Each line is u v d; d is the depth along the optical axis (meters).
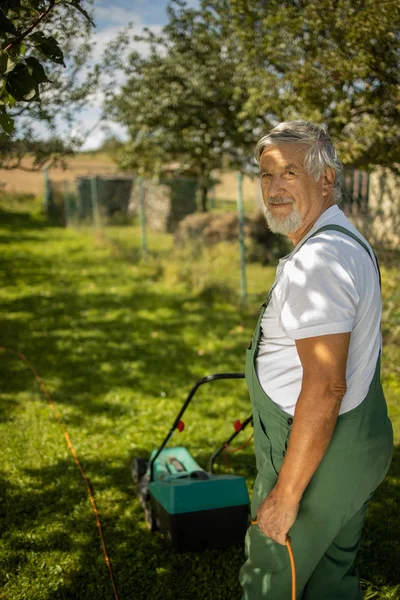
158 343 7.12
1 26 1.92
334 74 4.00
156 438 4.71
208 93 6.38
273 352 1.96
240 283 9.84
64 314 8.31
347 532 2.06
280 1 4.09
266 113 5.56
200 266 10.91
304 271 1.75
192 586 3.04
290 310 1.75
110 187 17.08
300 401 1.69
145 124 7.42
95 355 6.66
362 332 1.81
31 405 5.27
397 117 4.12
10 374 6.00
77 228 16.53
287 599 2.00
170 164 11.34
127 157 9.40
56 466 4.23
